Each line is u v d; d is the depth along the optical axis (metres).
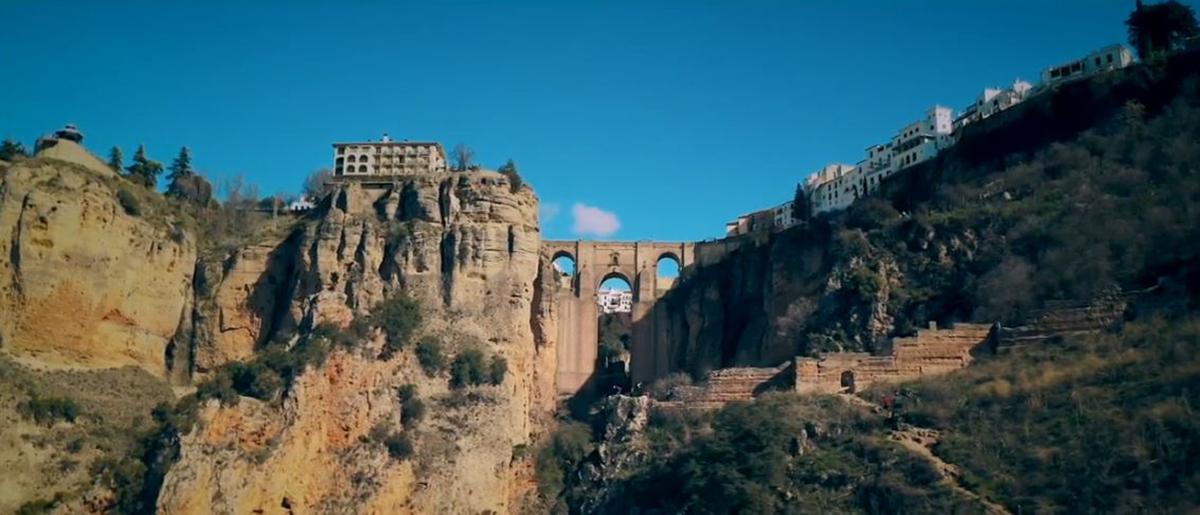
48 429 144.75
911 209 193.62
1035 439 126.06
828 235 193.38
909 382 149.62
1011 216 169.75
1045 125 183.00
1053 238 161.12
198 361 170.62
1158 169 161.12
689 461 143.00
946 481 124.88
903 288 173.12
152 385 161.50
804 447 139.00
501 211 173.25
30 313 155.00
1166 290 140.88
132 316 166.00
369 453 147.00
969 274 168.00
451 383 158.12
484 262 168.88
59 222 160.00
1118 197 161.00
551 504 158.38
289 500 140.50
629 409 164.88
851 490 129.75
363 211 174.38
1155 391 123.31
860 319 171.25
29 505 136.00
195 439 140.75
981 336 153.88
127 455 144.50
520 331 168.75
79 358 158.12
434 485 147.88
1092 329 144.00
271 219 191.12
